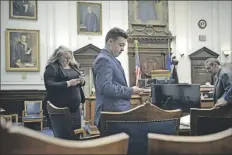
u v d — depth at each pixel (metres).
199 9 9.76
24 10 8.14
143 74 9.13
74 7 8.61
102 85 1.70
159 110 1.39
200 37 9.70
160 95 3.08
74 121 2.61
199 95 3.12
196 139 0.74
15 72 8.04
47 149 0.67
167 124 1.42
